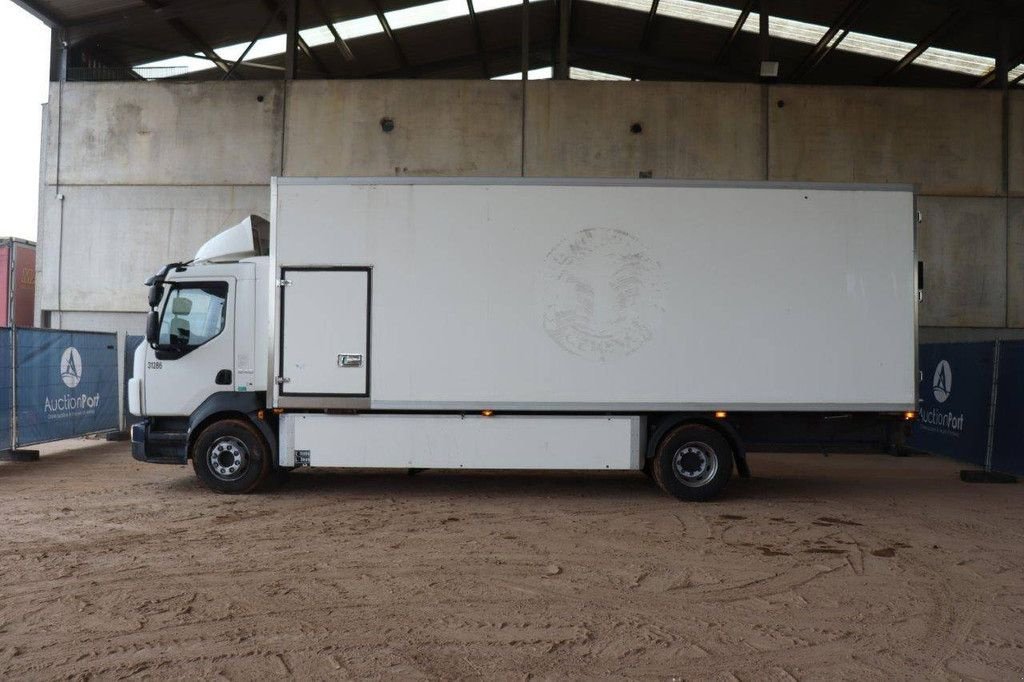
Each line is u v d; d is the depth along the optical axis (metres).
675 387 7.33
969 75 16.75
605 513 6.98
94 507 7.07
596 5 16.84
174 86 14.34
